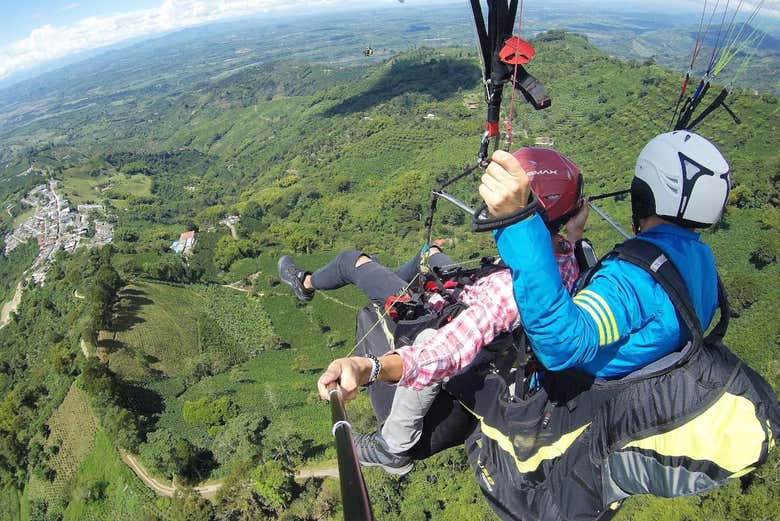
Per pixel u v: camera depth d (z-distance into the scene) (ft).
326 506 111.45
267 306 234.17
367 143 444.55
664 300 6.18
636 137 307.58
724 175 6.45
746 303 136.67
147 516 121.19
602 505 6.97
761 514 60.23
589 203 8.92
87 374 156.87
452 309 9.32
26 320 266.57
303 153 504.84
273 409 156.25
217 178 580.71
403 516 94.63
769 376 96.53
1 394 223.51
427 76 572.92
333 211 350.84
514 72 6.61
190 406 150.20
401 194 341.82
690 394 6.01
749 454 5.67
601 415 6.74
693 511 64.75
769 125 220.64
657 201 6.72
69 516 134.10
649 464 6.21
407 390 9.35
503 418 8.08
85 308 213.46
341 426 5.20
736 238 160.76
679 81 337.52
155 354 188.34
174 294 233.14
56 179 553.64
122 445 137.28
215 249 297.33
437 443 9.91
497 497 8.37
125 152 631.56
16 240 441.27
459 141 412.77
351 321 218.38
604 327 5.97
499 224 5.56
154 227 422.00
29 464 150.00
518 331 7.79
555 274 5.65
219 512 113.80
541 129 349.41
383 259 278.46
